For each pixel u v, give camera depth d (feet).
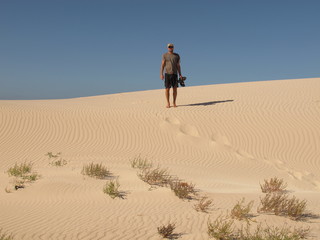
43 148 41.63
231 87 86.28
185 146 44.96
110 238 15.40
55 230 16.28
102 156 40.01
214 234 15.74
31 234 15.56
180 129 48.93
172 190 24.36
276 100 61.77
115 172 31.60
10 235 15.20
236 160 41.55
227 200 22.66
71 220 17.99
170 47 53.67
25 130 46.01
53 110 54.70
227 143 45.93
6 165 35.35
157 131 48.32
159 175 28.04
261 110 55.67
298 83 81.15
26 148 41.27
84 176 29.35
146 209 20.38
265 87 79.15
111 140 45.39
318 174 38.40
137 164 36.24
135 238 15.51
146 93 94.84
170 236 15.85
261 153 43.60
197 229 16.90
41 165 35.12
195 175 33.17
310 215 19.86
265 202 20.31
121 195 23.56
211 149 44.55
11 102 61.72
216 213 19.67
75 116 51.90
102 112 55.21
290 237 15.33
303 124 49.93
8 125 46.62
